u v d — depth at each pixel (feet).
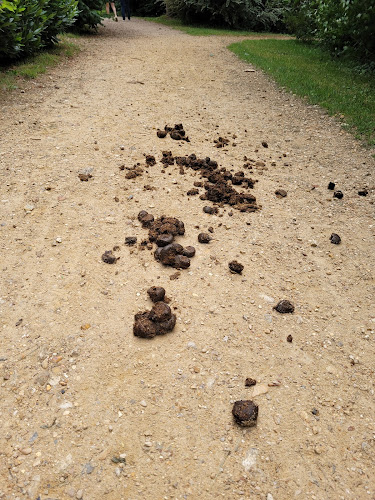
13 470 2.26
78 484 2.22
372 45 10.69
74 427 2.48
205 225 4.40
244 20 22.52
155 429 2.51
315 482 2.31
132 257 3.84
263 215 4.69
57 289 3.42
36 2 9.44
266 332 3.22
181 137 6.34
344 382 2.89
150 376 2.81
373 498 2.25
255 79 10.12
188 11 22.34
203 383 2.80
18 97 7.41
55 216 4.28
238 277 3.75
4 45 8.44
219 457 2.39
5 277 3.48
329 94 8.68
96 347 2.97
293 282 3.76
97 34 15.57
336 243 4.29
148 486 2.23
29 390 2.66
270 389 2.80
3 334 3.00
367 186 5.40
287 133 7.02
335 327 3.32
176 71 10.42
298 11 16.57
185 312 3.33
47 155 5.44
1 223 4.09
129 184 4.97
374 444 2.52
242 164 5.77
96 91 8.20
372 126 7.07
